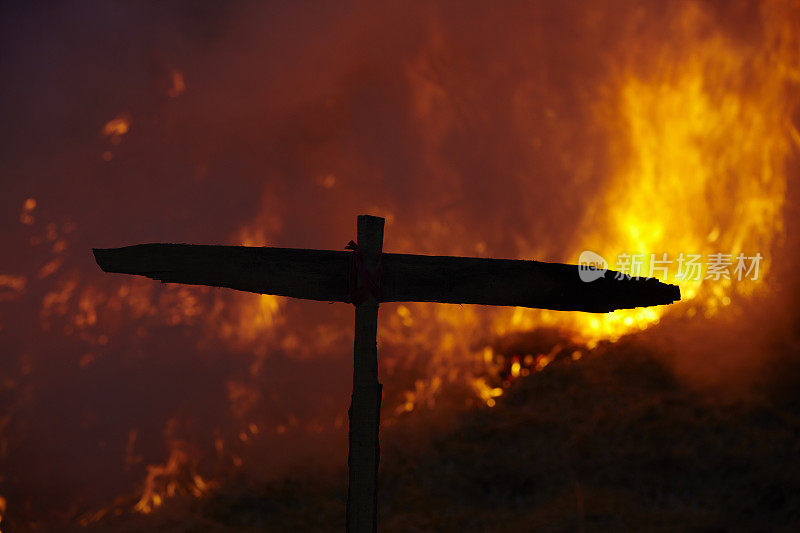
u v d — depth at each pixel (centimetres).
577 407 742
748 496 593
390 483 674
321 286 288
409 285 288
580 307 290
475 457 700
